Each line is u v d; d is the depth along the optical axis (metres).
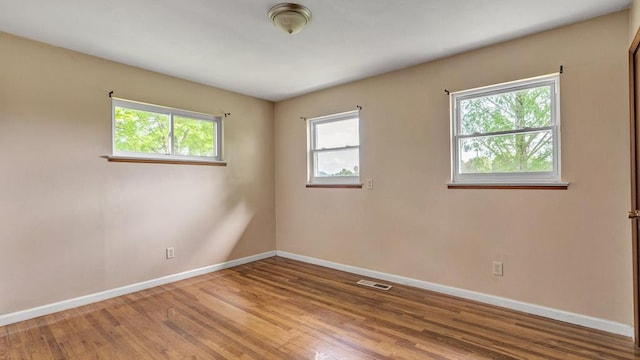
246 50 2.91
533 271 2.66
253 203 4.46
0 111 2.53
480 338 2.28
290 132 4.56
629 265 2.28
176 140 3.69
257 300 3.03
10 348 2.21
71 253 2.88
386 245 3.58
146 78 3.37
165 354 2.12
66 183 2.85
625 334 2.28
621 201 2.30
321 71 3.47
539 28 2.53
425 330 2.40
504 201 2.80
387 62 3.22
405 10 2.25
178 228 3.63
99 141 3.04
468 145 3.06
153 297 3.12
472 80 2.95
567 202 2.51
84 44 2.76
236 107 4.25
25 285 2.64
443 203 3.15
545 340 2.24
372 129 3.67
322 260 4.20
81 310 2.82
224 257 4.09
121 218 3.19
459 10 2.25
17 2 2.10
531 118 2.72
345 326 2.49
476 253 2.96
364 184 3.75
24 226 2.64
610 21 2.32
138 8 2.19
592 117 2.40
